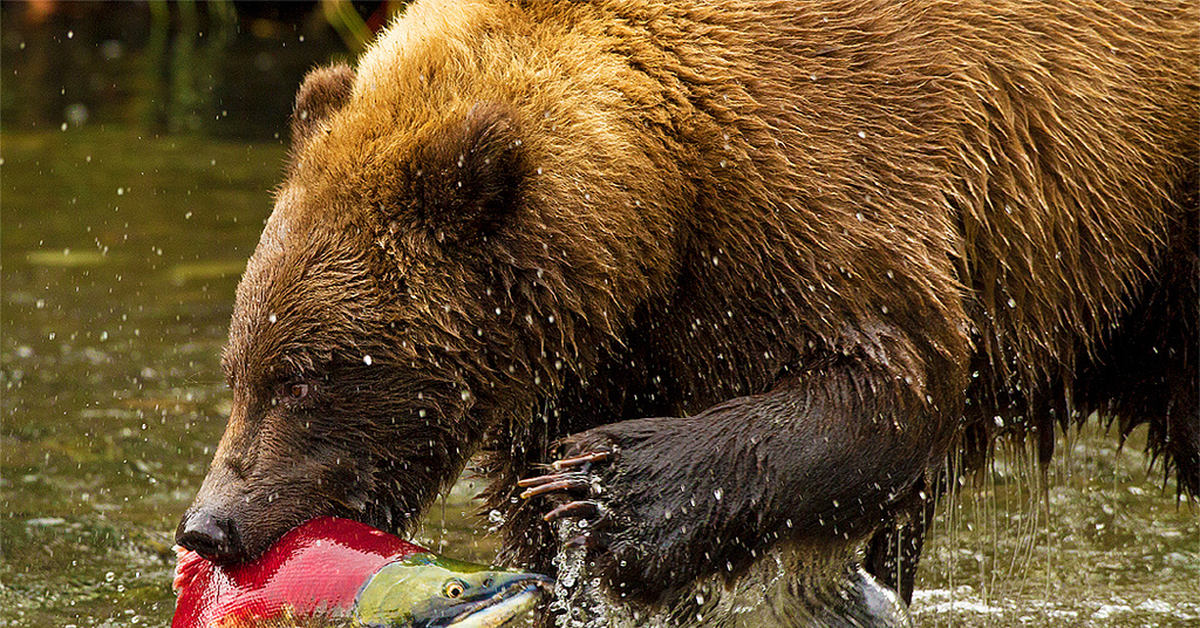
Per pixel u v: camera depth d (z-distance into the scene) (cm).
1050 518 1315
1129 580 1203
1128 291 988
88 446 1423
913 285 868
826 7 915
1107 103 945
